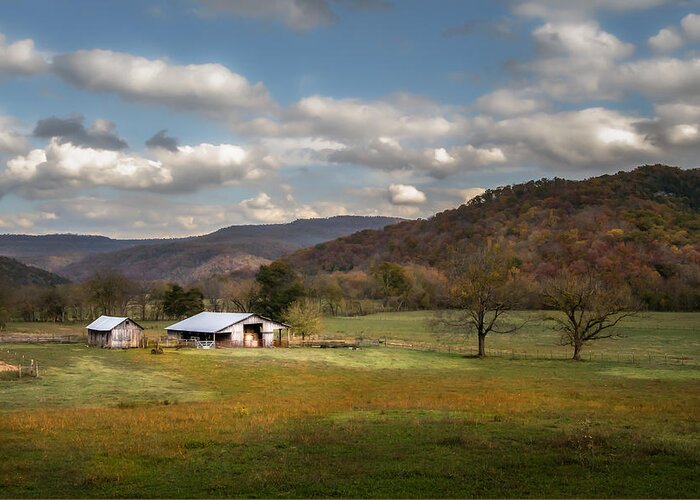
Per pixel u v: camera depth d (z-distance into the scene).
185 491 19.02
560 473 20.91
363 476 20.55
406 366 74.12
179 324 100.50
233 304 171.25
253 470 21.36
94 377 56.59
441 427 29.33
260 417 32.88
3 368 59.69
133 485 19.67
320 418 32.91
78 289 170.88
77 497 18.53
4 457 23.27
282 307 127.12
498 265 90.00
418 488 19.23
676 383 56.56
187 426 29.91
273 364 71.31
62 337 99.06
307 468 21.53
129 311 182.38
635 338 108.50
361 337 113.81
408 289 196.38
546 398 43.62
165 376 59.28
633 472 20.94
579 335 85.31
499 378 61.50
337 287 185.62
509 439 26.42
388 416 33.28
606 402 41.34
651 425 30.53
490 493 18.70
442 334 120.50
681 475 20.56
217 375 60.97
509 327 132.12
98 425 30.27
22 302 156.88
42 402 41.62
